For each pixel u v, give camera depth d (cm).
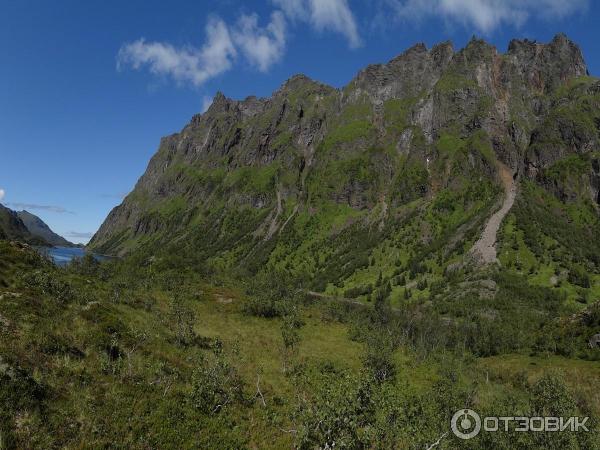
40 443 1652
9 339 2325
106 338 2958
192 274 11969
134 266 12725
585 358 9275
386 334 8381
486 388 6362
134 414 2119
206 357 3712
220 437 2211
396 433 1850
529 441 2206
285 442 2409
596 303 11512
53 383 2091
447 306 19700
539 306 19450
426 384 5178
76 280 5416
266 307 7981
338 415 1728
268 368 4191
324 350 5997
